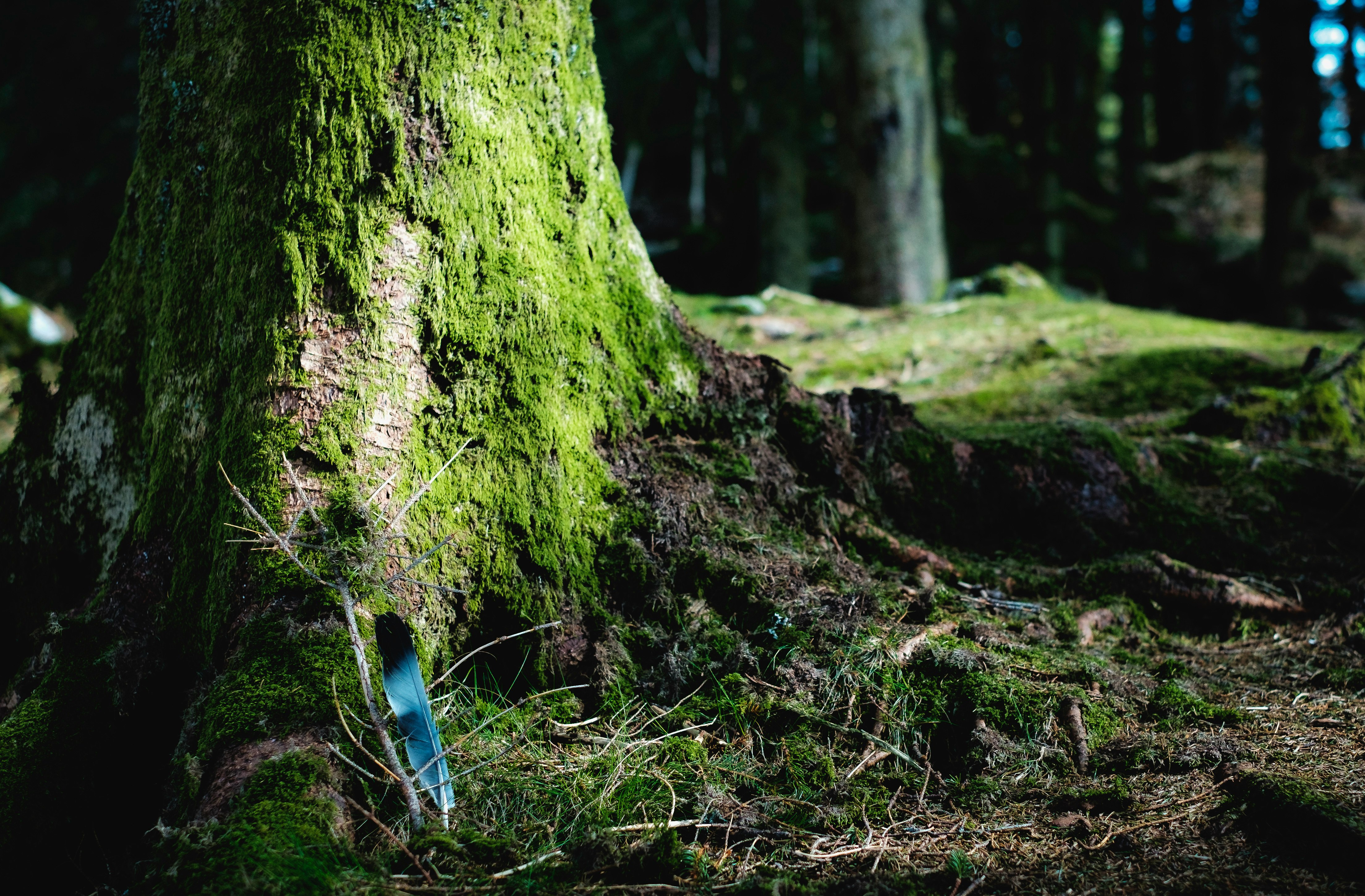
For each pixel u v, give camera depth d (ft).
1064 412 17.07
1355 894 6.06
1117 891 6.31
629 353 10.36
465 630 8.74
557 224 9.79
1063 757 8.13
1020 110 59.00
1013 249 49.14
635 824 7.23
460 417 8.86
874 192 30.73
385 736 6.88
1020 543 12.04
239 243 8.64
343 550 7.88
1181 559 11.90
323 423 8.31
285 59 8.54
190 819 6.72
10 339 24.90
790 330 24.76
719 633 9.11
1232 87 76.89
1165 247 53.11
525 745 8.16
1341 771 7.62
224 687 7.43
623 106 55.77
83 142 53.11
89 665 8.23
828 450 11.33
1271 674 9.92
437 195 8.79
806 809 7.53
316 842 6.32
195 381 8.89
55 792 7.61
